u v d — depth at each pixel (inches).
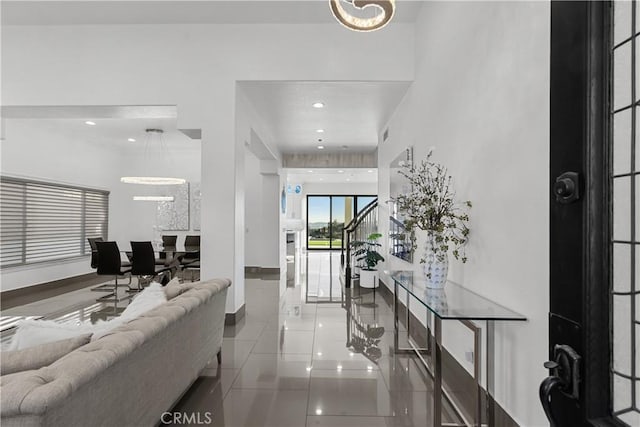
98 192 327.9
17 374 50.0
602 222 24.6
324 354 136.7
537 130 71.2
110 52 173.2
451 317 75.9
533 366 72.3
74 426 51.8
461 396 103.7
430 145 143.1
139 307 94.7
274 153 305.6
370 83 174.9
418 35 163.0
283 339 153.9
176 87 172.6
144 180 271.3
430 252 105.3
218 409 96.8
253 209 352.5
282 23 172.6
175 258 284.4
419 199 122.3
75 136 298.0
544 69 69.0
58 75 172.9
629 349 24.9
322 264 424.8
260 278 315.0
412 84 173.9
